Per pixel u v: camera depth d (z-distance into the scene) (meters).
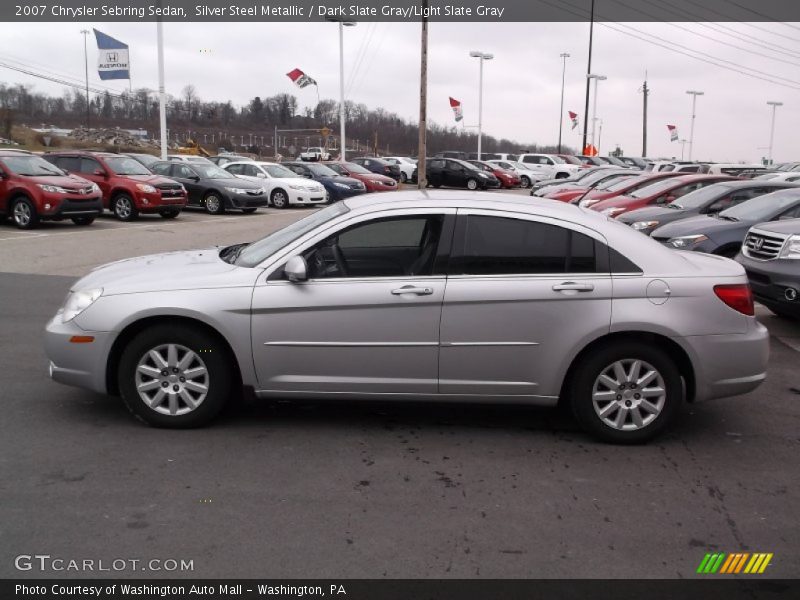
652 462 4.62
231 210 23.30
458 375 4.80
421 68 29.05
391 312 4.71
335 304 4.70
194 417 4.91
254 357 4.78
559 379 4.77
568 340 4.71
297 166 28.84
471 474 4.38
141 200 18.70
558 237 4.79
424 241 4.86
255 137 90.12
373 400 4.90
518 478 4.33
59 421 5.06
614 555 3.49
